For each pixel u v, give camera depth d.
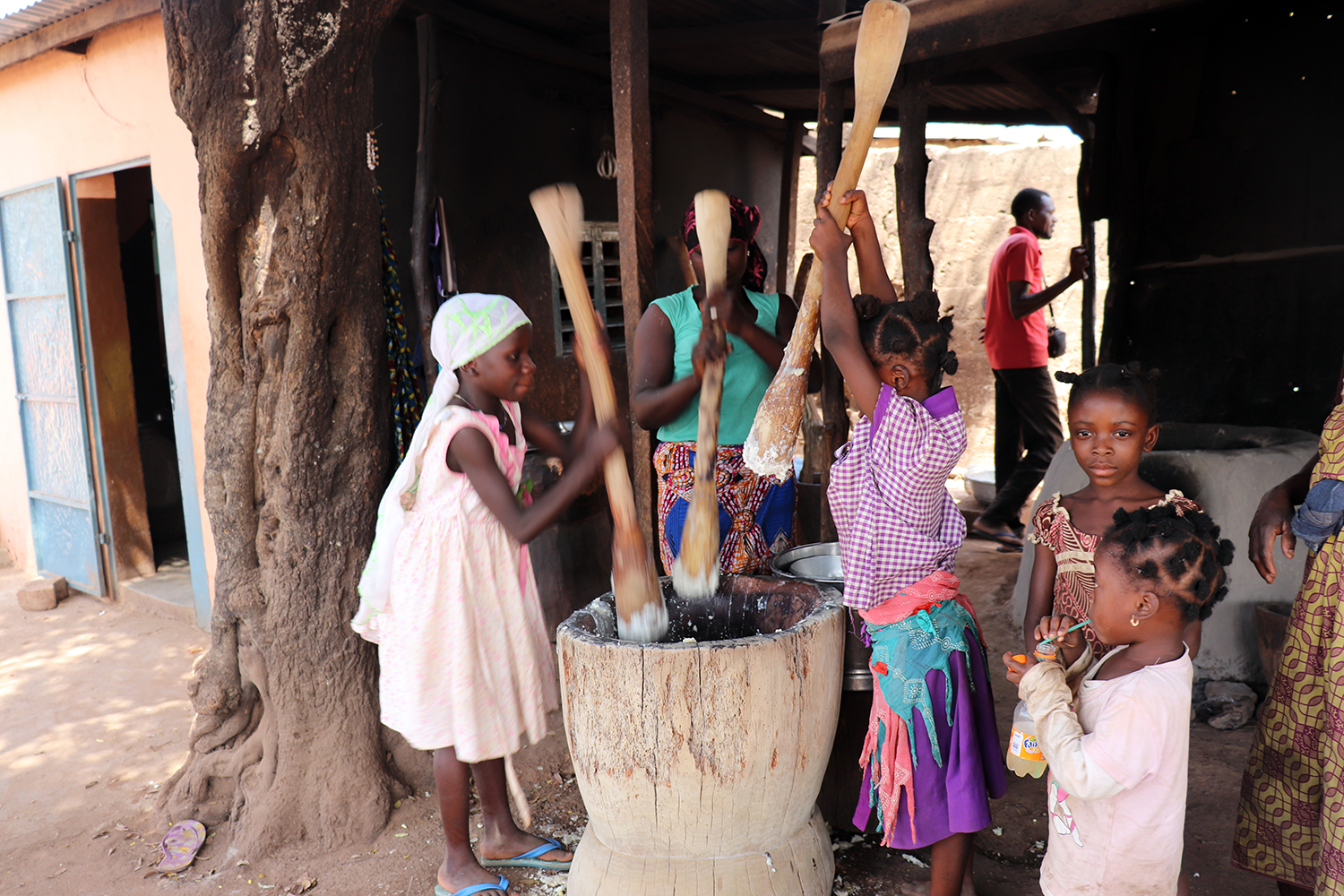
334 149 2.43
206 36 2.24
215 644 2.70
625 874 2.01
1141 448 1.81
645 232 2.93
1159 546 1.53
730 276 2.40
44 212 5.00
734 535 2.44
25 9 4.25
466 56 4.28
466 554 2.18
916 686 1.92
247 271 2.49
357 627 2.37
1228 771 2.73
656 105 5.76
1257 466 3.23
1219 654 3.22
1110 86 4.69
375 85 3.74
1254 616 3.17
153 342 6.41
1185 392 4.50
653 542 3.00
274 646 2.55
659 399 2.29
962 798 1.90
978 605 4.34
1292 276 4.11
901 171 3.43
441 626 2.17
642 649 1.85
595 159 5.31
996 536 5.32
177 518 6.40
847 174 1.94
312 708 2.58
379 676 2.65
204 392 4.10
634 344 2.44
